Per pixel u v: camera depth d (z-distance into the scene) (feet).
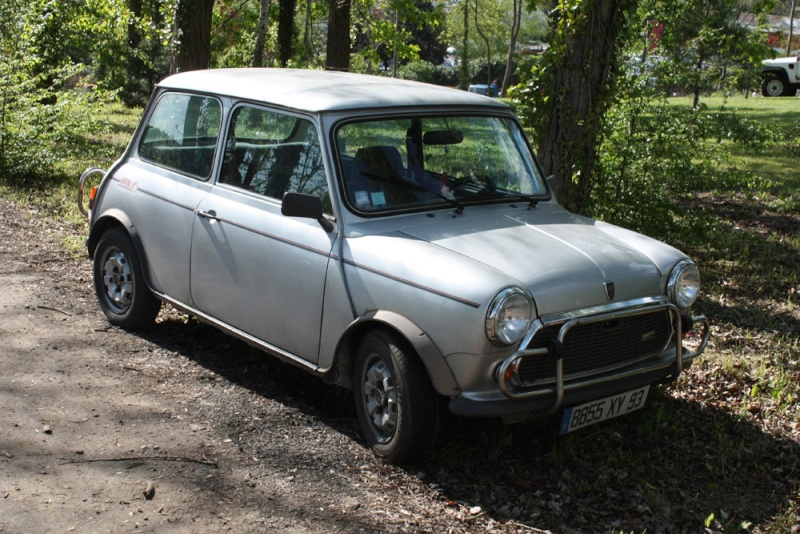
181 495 13.37
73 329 20.71
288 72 19.88
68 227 31.81
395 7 81.30
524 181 18.11
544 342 13.94
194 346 20.27
